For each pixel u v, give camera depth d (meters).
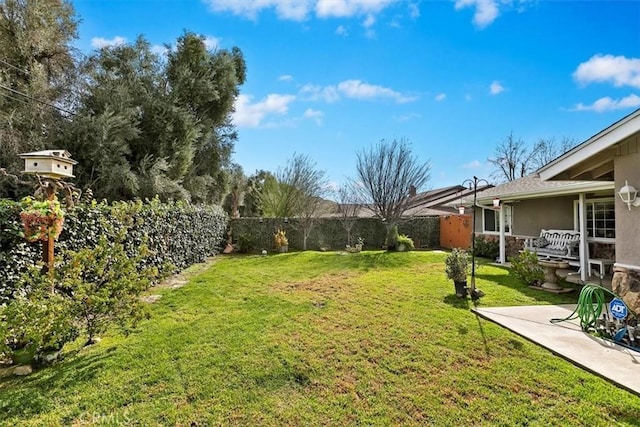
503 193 10.60
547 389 3.15
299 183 18.80
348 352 4.00
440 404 2.95
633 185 4.84
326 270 9.91
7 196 9.88
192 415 2.81
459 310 5.61
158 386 3.24
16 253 4.25
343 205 17.38
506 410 2.84
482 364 3.67
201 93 14.84
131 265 4.33
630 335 4.04
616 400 2.94
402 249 14.37
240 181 21.72
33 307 3.54
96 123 11.00
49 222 4.12
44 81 11.03
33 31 10.99
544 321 4.99
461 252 6.88
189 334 4.56
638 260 4.74
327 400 3.04
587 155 5.11
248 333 4.62
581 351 3.91
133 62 13.34
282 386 3.28
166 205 8.92
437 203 23.66
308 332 4.66
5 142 9.66
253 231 16.23
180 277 8.76
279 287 7.59
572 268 9.24
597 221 8.94
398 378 3.41
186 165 13.78
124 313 4.16
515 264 7.98
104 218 5.81
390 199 14.88
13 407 2.86
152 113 12.80
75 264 3.99
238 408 2.92
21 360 3.52
